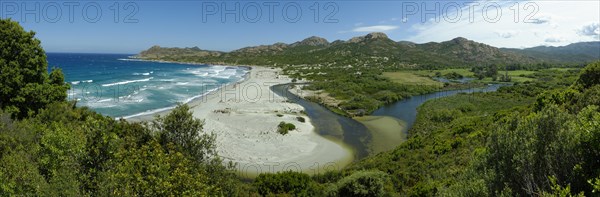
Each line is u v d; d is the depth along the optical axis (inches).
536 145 349.4
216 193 494.0
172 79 3826.3
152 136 578.9
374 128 1795.0
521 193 347.3
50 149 449.7
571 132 337.1
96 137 444.8
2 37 969.5
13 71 950.4
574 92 906.7
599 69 923.4
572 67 5925.2
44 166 441.1
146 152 461.1
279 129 1582.2
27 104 986.7
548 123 352.5
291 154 1305.4
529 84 3508.9
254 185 839.7
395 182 816.9
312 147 1403.8
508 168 362.6
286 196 792.3
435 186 664.4
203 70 5580.7
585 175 312.2
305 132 1628.9
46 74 1108.5
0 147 580.7
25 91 964.0
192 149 577.3
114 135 457.7
